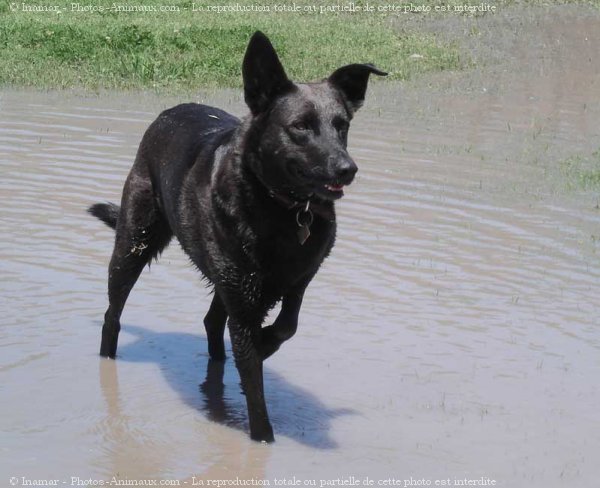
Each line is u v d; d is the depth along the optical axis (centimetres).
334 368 700
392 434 613
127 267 704
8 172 1085
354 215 999
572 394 665
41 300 790
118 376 690
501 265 888
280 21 2108
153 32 1842
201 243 614
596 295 827
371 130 1358
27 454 576
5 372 678
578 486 554
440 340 741
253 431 605
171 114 696
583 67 1877
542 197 1093
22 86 1527
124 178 1081
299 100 572
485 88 1677
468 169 1187
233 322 604
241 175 580
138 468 568
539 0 2598
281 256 584
